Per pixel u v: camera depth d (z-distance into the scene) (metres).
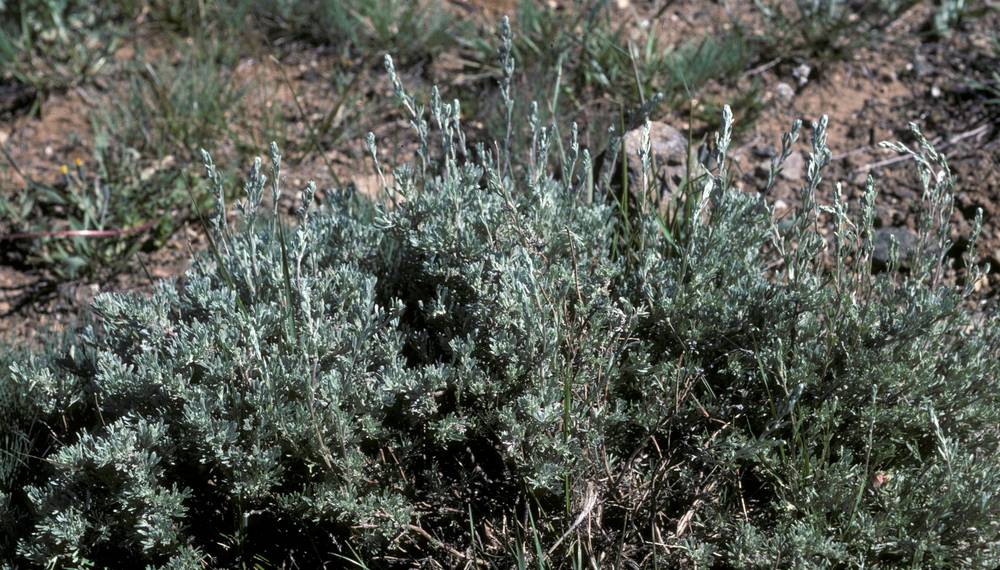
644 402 3.06
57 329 4.05
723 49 4.92
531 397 2.80
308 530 2.98
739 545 2.71
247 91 5.05
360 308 3.00
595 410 2.92
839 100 4.83
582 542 2.85
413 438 3.03
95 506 2.87
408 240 3.23
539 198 3.23
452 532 2.98
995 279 3.98
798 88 4.90
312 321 2.86
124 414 2.93
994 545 2.69
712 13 5.34
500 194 3.19
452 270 3.13
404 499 2.91
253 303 3.09
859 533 2.72
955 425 2.99
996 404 3.07
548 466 2.76
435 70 5.14
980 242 4.09
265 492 2.82
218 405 2.84
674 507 2.97
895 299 3.09
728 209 3.26
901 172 4.42
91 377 3.11
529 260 2.82
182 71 4.98
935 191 3.05
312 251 3.08
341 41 5.30
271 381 2.79
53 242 4.41
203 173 4.64
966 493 2.71
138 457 2.72
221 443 2.76
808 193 2.92
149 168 4.71
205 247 4.41
